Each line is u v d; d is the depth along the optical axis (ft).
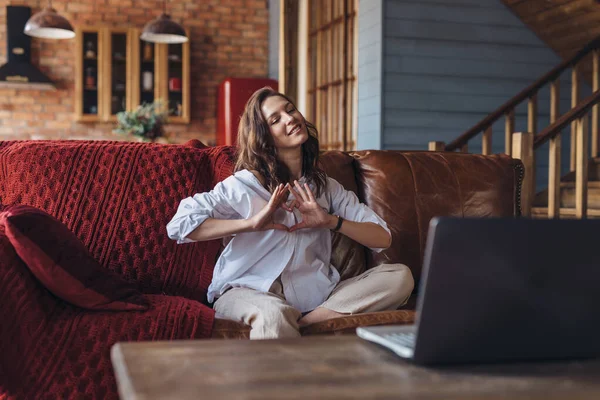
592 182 14.83
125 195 7.22
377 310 6.61
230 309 6.41
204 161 7.64
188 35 26.53
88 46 24.89
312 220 6.63
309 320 6.47
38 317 5.60
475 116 16.60
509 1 16.43
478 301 2.84
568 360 3.05
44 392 5.48
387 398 2.44
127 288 6.19
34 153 7.26
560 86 17.20
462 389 2.58
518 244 2.84
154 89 25.26
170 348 3.16
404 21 16.05
